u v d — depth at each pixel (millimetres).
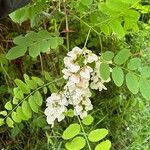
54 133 493
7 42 522
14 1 315
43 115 503
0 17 321
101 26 453
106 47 541
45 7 496
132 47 564
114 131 542
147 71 399
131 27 459
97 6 471
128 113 559
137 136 553
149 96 393
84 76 421
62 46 501
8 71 525
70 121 509
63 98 447
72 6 472
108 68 412
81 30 525
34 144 522
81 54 424
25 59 528
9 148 522
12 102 468
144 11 488
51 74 520
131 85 397
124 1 394
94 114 535
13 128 495
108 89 553
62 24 528
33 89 449
